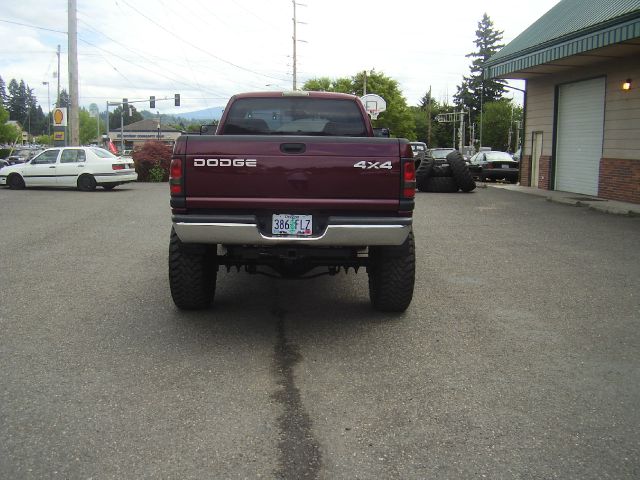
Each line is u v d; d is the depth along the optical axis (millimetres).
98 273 7809
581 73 18312
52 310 6121
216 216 5070
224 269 8203
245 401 4035
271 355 4910
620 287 7242
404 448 3445
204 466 3236
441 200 17594
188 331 5500
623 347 5160
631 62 15883
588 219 13312
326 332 5512
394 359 4840
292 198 5047
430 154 27375
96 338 5273
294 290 7094
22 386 4234
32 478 3107
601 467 3258
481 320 5902
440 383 4363
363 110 6766
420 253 9375
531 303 6531
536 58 17125
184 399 4055
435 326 5707
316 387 4277
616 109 16609
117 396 4090
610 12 14734
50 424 3682
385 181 5051
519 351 5043
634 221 12992
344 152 5023
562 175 19938
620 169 16406
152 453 3361
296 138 5027
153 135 128875
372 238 5070
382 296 5840
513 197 18484
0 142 86938
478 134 95438
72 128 28375
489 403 4039
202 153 5031
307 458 3330
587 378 4477
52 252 9211
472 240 10586
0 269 8000
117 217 13375
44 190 21156
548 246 9984
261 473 3178
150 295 6738
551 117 20281
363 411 3906
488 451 3418
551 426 3721
